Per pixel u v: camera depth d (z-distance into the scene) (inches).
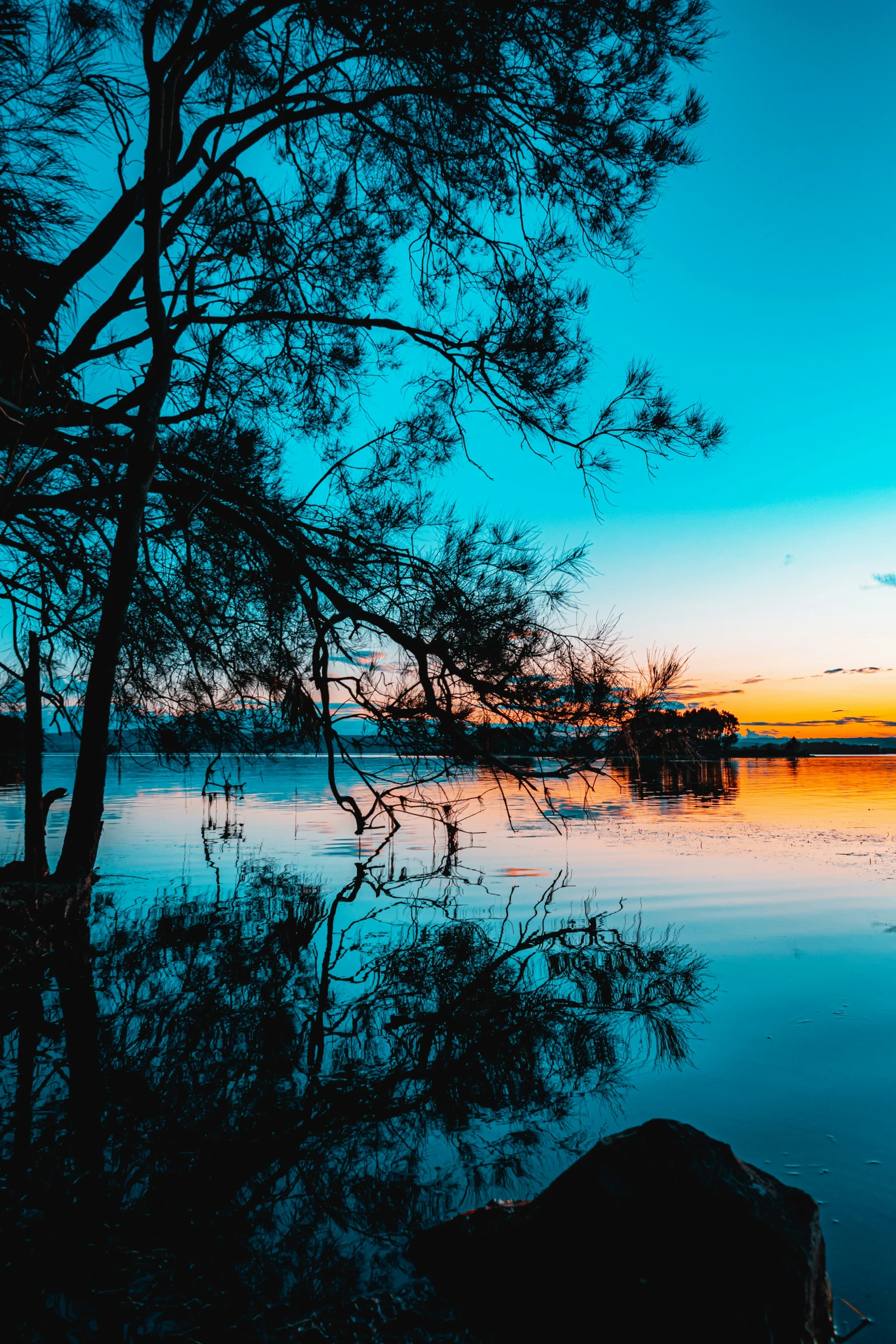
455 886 372.8
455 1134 124.6
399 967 235.1
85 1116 130.8
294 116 310.3
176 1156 116.6
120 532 266.7
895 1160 114.3
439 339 338.0
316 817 728.3
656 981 213.2
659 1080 145.6
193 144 309.3
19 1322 78.2
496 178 328.5
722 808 822.5
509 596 307.1
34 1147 119.3
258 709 377.7
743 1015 184.2
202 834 587.2
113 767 1357.0
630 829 613.0
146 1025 181.0
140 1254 91.4
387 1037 173.5
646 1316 77.9
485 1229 91.7
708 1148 91.9
